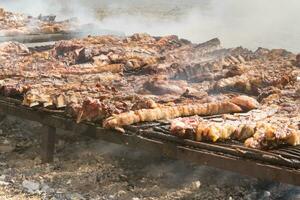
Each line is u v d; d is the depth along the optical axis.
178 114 6.62
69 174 6.91
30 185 6.51
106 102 6.91
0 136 8.38
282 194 6.29
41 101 6.98
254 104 6.84
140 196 6.30
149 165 7.23
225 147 5.62
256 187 6.47
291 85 7.94
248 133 5.84
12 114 7.46
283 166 5.21
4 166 7.18
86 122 6.63
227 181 6.68
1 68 8.73
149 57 9.61
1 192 6.32
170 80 8.42
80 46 10.66
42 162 7.27
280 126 5.88
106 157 7.48
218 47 10.64
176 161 7.32
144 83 8.00
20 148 7.89
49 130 7.16
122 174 6.91
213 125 5.84
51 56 10.18
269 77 8.06
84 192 6.39
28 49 11.03
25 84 7.61
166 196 6.30
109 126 6.29
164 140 6.00
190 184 6.61
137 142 6.16
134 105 6.73
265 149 5.55
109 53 10.04
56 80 8.05
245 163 5.37
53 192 6.33
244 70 8.60
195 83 8.66
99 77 8.41
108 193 6.37
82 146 7.89
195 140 5.85
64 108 7.00
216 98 7.39
